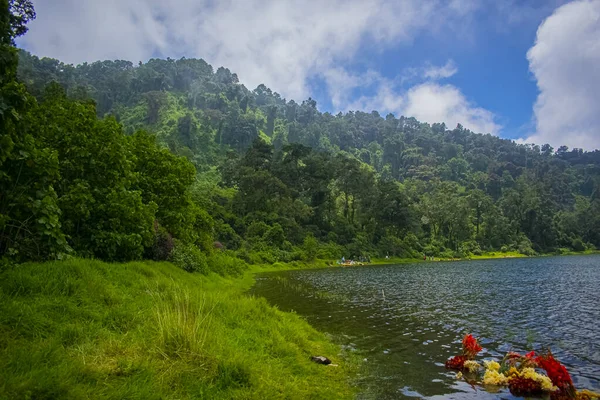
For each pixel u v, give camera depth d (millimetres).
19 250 10945
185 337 7109
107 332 7449
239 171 83250
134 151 22438
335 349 10977
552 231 123688
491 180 175750
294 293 24812
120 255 16141
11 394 4414
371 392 7738
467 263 76562
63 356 5809
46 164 10898
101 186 16109
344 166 96312
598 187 175750
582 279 36000
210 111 165375
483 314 17438
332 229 87312
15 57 7812
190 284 17031
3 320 6426
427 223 112750
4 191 10320
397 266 67875
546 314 17547
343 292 25906
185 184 24266
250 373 6781
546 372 8672
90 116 16500
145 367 6051
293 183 91375
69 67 176250
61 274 9398
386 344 11883
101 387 5301
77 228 15031
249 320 11125
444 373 9047
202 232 31172
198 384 6102
